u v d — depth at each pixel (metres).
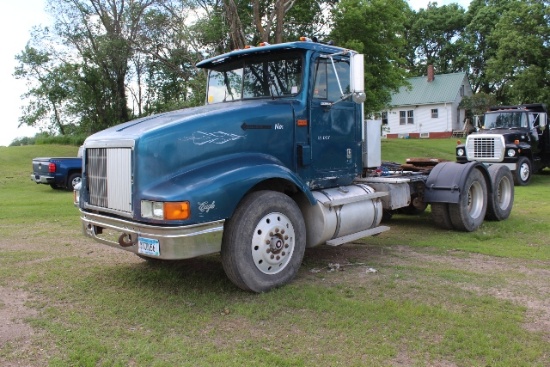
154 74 34.00
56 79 32.78
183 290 5.04
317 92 5.79
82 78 32.62
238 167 4.82
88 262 6.21
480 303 4.54
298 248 5.18
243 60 6.10
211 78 6.46
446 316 4.20
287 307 4.50
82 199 5.30
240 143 5.06
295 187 5.34
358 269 5.75
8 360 3.54
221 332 3.99
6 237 7.86
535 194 12.76
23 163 23.81
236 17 21.31
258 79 5.96
